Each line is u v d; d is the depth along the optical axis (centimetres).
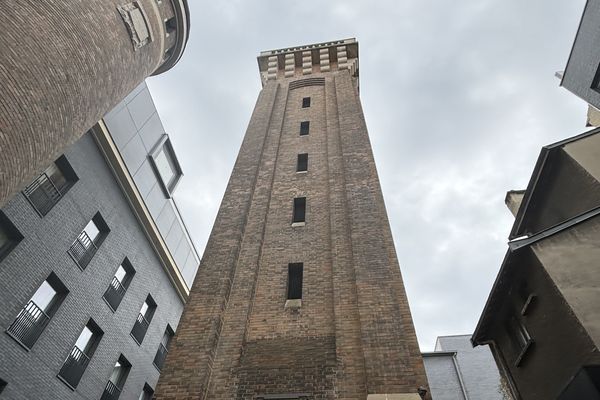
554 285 960
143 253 2616
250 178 1706
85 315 2022
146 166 2619
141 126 2605
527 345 1094
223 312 1132
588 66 1786
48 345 1764
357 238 1312
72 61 1394
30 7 1280
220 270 1253
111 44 1623
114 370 2280
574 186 1253
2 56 1134
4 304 1573
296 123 2266
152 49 1966
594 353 835
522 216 1494
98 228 2242
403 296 1120
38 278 1750
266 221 1509
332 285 1211
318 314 1130
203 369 966
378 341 987
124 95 1841
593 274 934
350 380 936
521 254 1090
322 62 3055
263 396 927
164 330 2811
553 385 995
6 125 1117
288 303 1175
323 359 998
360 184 1579
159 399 912
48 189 1877
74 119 1452
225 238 1380
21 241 1673
